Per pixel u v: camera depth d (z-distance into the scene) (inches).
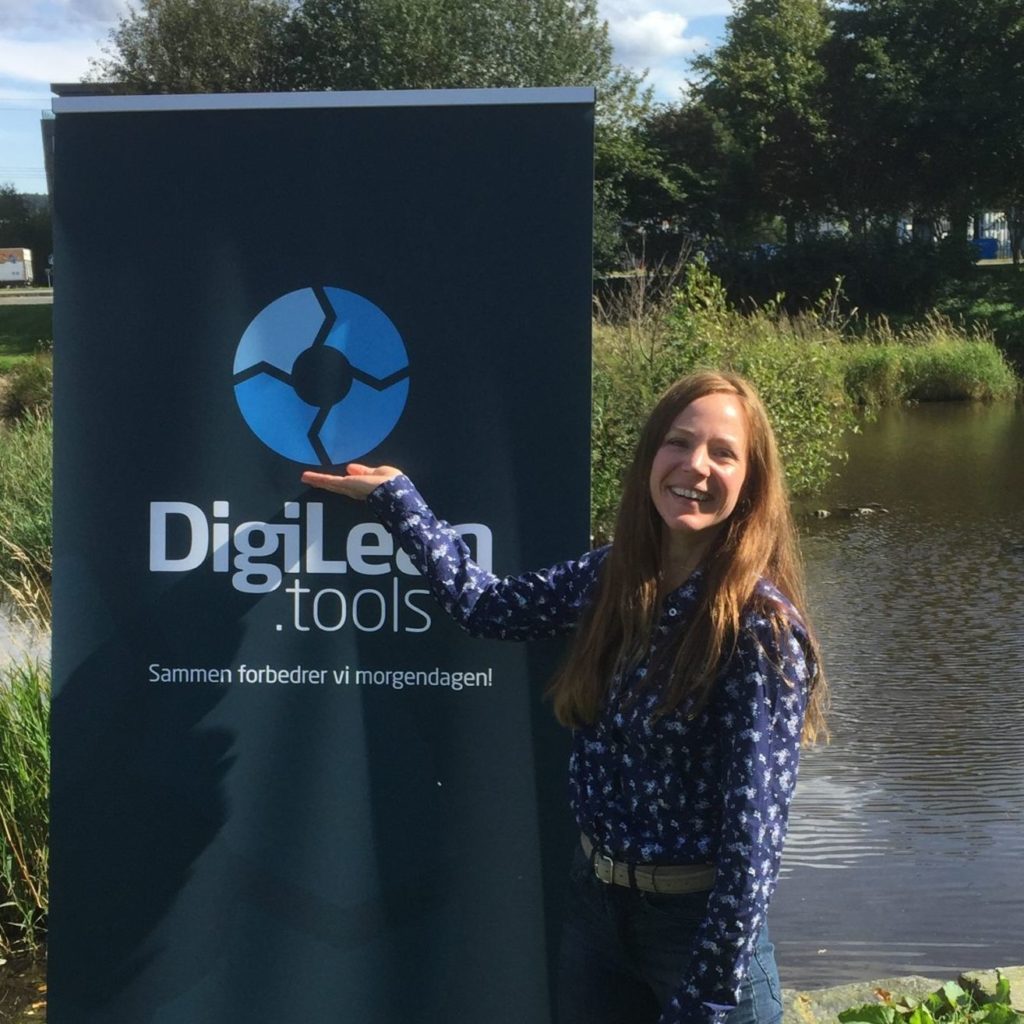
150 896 103.2
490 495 99.0
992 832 183.9
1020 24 1425.9
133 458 100.5
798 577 80.4
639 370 383.9
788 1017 122.3
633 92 1401.3
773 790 71.9
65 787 103.1
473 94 96.5
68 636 102.0
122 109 98.1
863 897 163.5
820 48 1504.7
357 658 100.6
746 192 1486.2
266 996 103.1
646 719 75.7
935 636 296.4
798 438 444.8
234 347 99.4
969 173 1460.4
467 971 102.0
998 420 741.9
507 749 100.5
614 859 79.2
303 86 1304.1
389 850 101.6
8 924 142.6
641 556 79.5
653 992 82.4
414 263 98.0
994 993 122.5
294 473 99.8
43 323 1302.9
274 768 101.7
